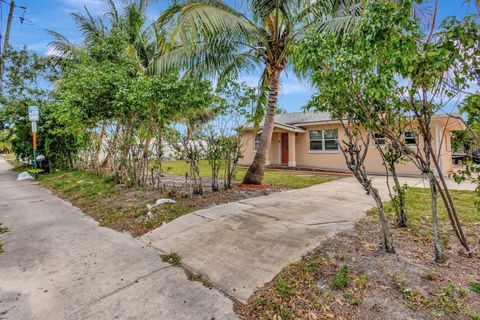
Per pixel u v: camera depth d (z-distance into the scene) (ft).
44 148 37.81
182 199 18.11
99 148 31.09
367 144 9.00
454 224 8.80
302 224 12.88
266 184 25.35
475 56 6.39
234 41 21.24
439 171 8.47
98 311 7.08
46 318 6.85
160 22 19.06
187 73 22.90
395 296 6.89
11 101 36.55
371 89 7.28
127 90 19.52
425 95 7.58
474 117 7.01
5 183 29.89
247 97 20.49
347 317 6.40
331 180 29.63
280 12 21.15
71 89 22.44
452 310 6.25
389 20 6.85
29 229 13.88
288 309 6.95
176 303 7.41
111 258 10.37
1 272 9.24
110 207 17.51
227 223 13.50
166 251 10.98
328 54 8.37
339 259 8.95
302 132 46.16
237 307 7.25
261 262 9.42
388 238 9.14
